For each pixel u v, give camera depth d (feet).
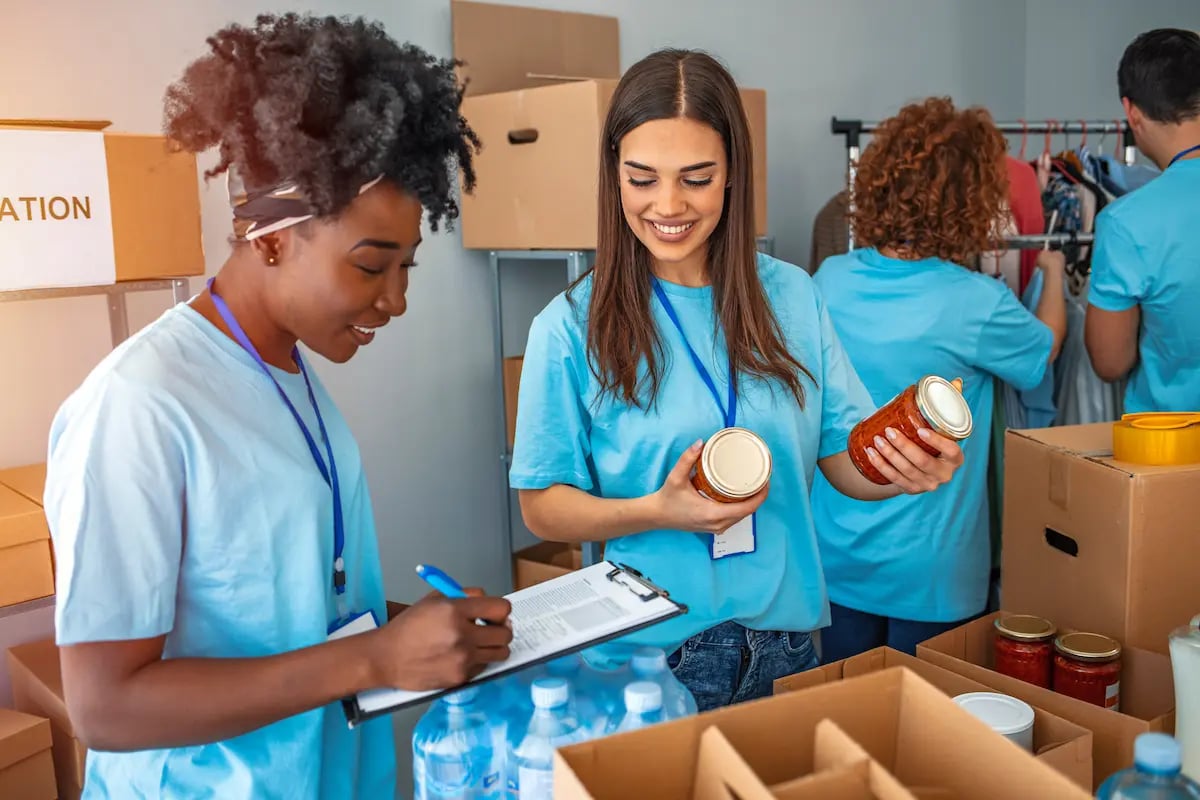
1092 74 15.34
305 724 3.48
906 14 13.76
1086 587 5.18
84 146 5.90
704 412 4.72
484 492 10.23
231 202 3.28
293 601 3.45
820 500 7.63
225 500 3.25
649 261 4.78
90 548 2.95
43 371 7.27
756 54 11.91
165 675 3.01
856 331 7.48
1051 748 3.63
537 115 8.44
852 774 2.33
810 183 12.88
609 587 3.88
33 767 5.90
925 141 7.17
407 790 8.62
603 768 2.49
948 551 7.31
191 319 3.37
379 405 9.29
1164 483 4.86
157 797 3.43
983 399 7.52
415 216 3.36
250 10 8.00
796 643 5.02
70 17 7.13
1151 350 7.82
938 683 4.40
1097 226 7.80
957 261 7.39
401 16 8.83
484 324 9.97
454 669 3.09
